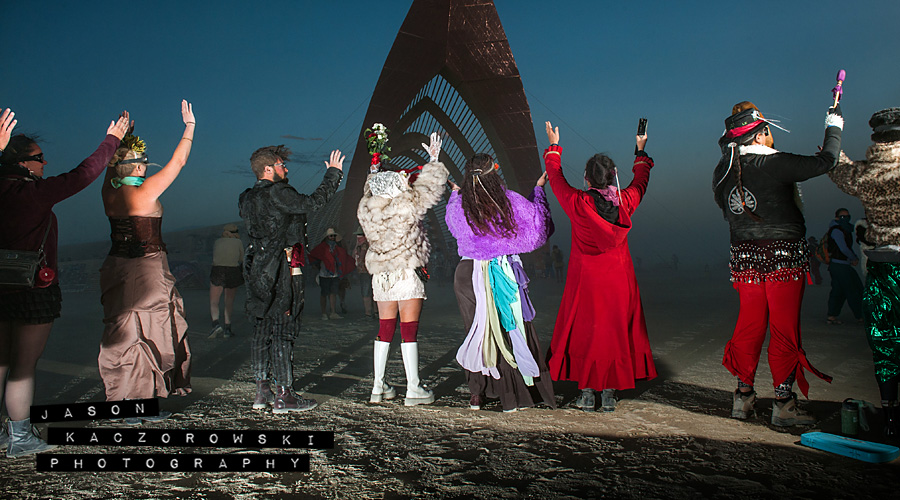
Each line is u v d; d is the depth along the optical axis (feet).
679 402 12.51
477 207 12.08
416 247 12.91
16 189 9.80
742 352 11.00
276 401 12.22
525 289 12.43
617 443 9.83
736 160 10.90
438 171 13.11
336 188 13.05
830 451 9.19
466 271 12.50
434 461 9.14
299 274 12.68
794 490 7.72
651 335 23.26
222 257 24.99
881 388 9.96
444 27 96.48
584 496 7.64
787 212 10.52
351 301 46.26
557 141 13.05
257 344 12.57
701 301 40.22
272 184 12.58
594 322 11.70
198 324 30.30
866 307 10.21
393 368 17.49
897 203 9.80
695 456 9.11
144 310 11.98
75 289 62.39
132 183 12.14
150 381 11.80
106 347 11.72
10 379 9.87
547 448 9.64
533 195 12.96
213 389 14.64
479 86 100.89
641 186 12.03
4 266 9.50
